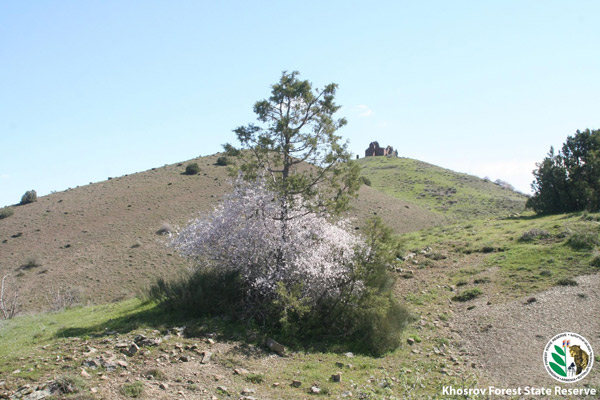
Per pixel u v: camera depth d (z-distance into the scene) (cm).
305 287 1309
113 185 7575
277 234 1405
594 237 1781
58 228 5625
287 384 895
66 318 1664
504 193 9306
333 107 1531
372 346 1176
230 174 1520
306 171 1537
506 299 1448
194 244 1413
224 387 825
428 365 1055
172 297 1362
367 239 1355
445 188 9494
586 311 1241
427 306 1530
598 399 787
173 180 7469
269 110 1514
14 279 3900
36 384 768
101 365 879
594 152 2827
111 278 4097
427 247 2309
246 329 1208
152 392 767
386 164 13450
